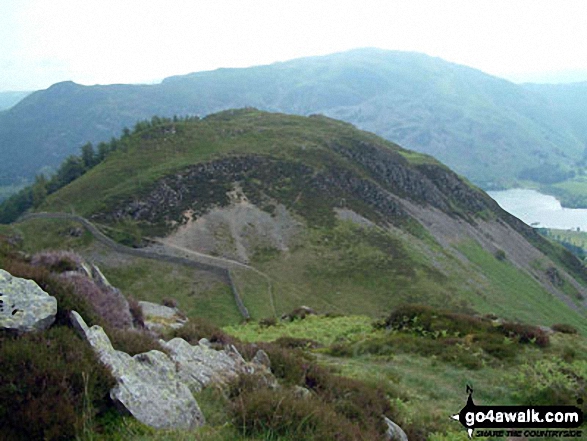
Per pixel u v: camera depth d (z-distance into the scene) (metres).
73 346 7.10
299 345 22.75
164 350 9.56
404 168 176.50
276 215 124.88
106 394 6.75
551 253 185.75
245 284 94.25
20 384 6.14
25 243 100.12
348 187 148.25
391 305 98.69
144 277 93.56
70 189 132.38
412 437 10.39
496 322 22.38
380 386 13.25
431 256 128.00
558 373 14.63
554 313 123.25
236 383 8.77
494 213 189.38
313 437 6.95
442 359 17.45
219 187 132.00
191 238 110.69
